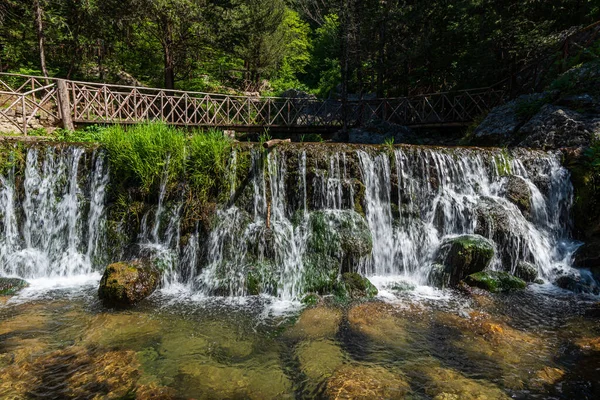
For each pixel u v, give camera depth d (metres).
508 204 5.43
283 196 5.21
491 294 4.25
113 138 5.22
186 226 4.84
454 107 11.32
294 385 2.58
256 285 4.30
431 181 5.59
